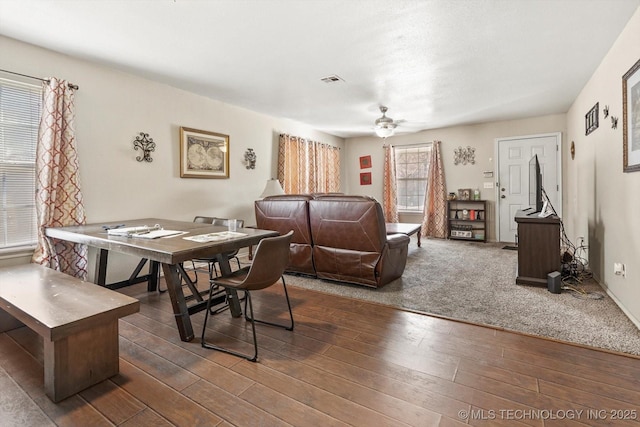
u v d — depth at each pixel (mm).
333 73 3520
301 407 1529
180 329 2203
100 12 2289
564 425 1389
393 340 2197
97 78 3223
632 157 2426
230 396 1617
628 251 2549
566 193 5445
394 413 1480
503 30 2600
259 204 3865
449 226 6445
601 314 2562
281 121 5703
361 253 3283
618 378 1716
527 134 5773
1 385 1710
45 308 1770
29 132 2842
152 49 2902
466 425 1397
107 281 3346
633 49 2422
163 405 1554
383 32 2611
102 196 3285
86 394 1642
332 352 2045
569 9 2312
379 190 7473
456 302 2902
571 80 3799
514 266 4227
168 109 3887
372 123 6090
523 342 2133
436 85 3932
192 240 2238
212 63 3234
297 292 3232
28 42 2754
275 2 2182
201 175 4273
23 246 2834
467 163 6383
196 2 2174
